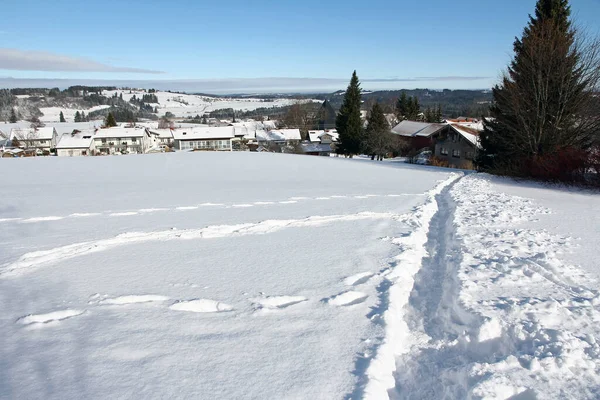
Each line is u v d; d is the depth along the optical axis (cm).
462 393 268
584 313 374
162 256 539
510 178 1791
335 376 274
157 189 1272
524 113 1956
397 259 533
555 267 507
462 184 1484
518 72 2059
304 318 362
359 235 665
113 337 319
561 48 1823
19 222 747
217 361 289
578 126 1877
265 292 420
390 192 1220
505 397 256
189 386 259
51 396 245
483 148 2598
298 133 6838
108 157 2591
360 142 4750
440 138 4219
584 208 989
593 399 252
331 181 1559
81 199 1048
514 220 815
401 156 4703
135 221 755
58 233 656
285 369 281
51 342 309
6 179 1594
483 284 448
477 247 603
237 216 808
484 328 336
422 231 716
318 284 445
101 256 536
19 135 6750
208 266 500
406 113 6988
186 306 380
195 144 6462
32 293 407
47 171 1888
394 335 336
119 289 420
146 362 285
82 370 272
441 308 401
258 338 324
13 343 306
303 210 883
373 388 259
